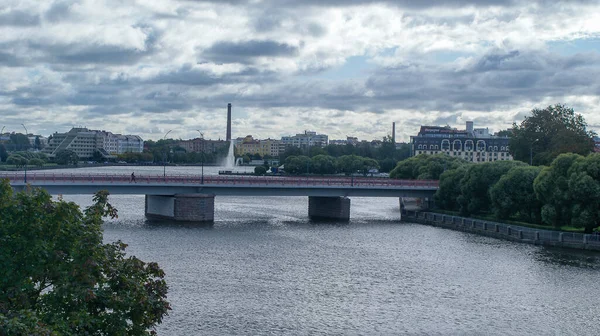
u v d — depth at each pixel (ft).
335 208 529.45
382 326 209.56
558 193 393.50
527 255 342.64
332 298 241.35
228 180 494.59
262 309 223.71
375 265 306.14
